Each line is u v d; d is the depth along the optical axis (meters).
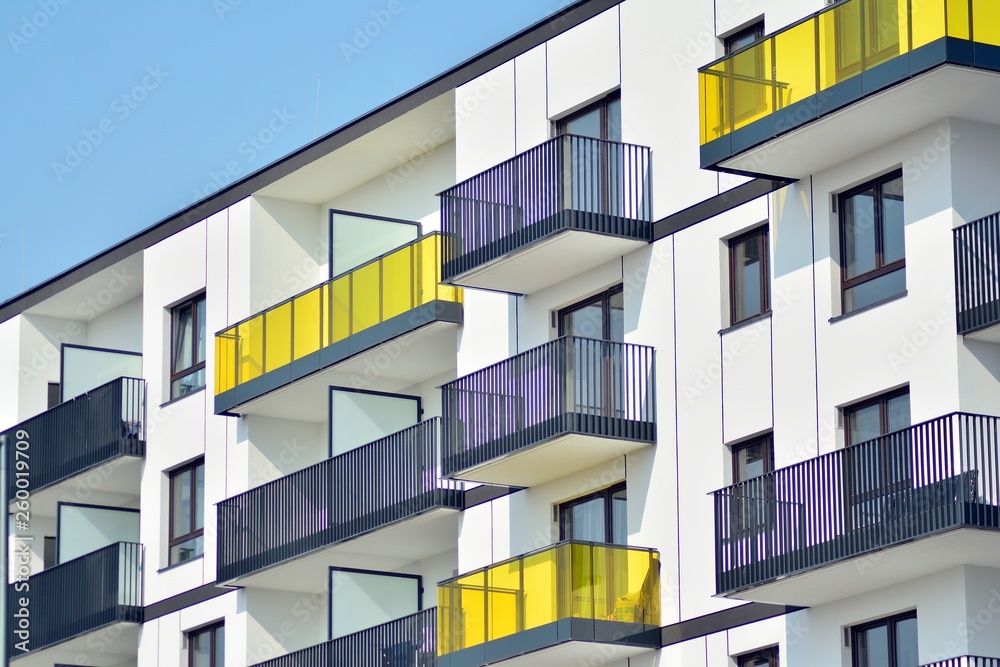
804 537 50.78
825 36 51.88
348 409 68.75
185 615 73.69
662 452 57.19
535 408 58.78
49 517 83.88
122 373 80.19
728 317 56.22
